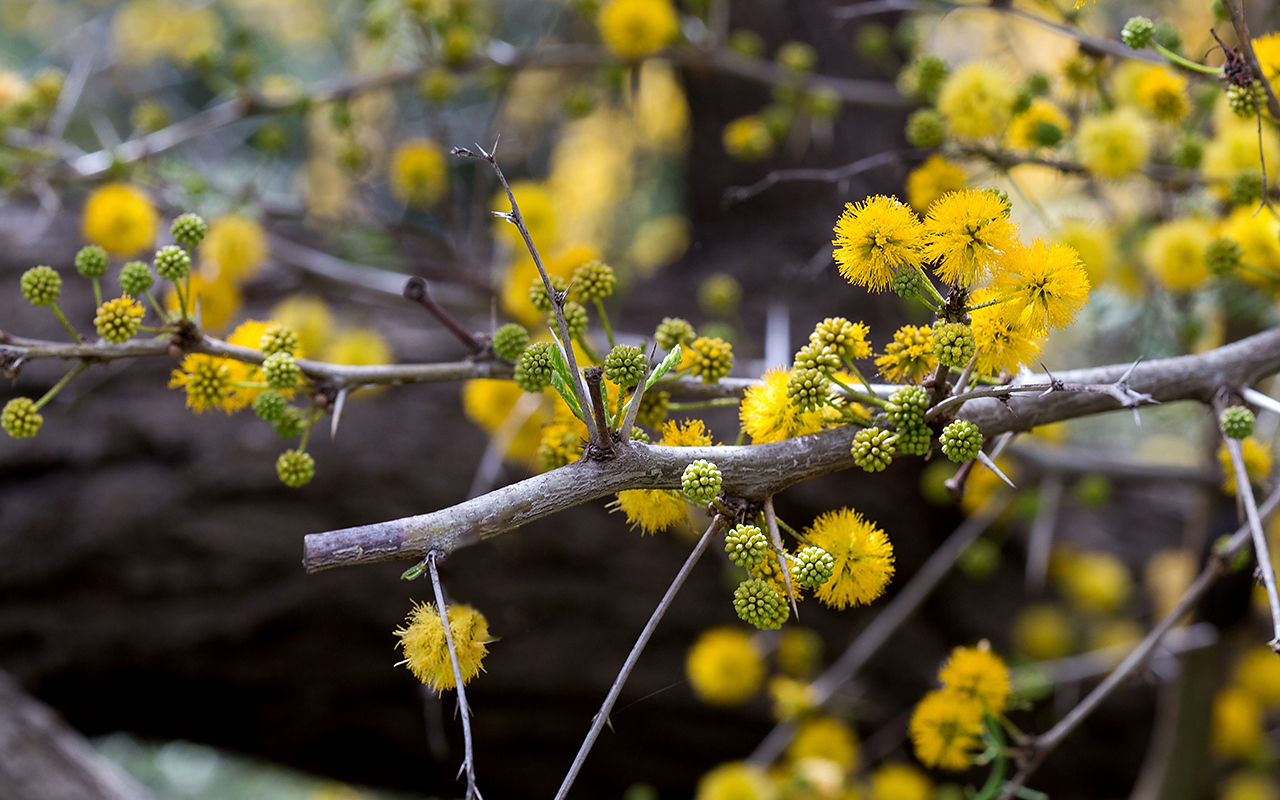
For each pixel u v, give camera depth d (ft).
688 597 12.60
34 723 10.72
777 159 14.39
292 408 5.59
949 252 3.80
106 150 9.99
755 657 9.46
